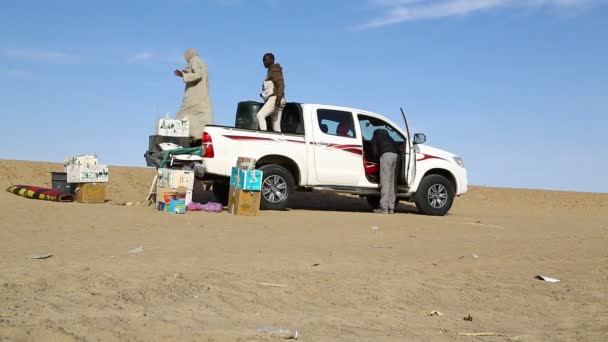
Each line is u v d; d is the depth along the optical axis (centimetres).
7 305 547
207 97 1551
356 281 735
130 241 938
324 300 648
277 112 1473
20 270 693
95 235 980
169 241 953
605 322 605
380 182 1510
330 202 1759
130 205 1369
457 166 1609
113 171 1920
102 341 457
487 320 605
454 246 1043
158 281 671
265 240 1005
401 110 1514
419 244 1046
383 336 524
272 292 659
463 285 751
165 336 477
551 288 752
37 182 1723
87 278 666
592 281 800
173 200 1258
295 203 1692
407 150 1531
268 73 1475
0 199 1338
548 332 563
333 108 1494
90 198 1373
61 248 856
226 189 1557
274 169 1402
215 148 1356
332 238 1063
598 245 1125
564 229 1377
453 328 568
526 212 2002
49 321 500
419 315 612
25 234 962
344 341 500
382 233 1157
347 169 1483
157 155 1373
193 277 698
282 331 514
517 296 709
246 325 532
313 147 1450
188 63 1552
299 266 800
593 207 2214
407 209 1736
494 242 1112
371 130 1548
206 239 986
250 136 1391
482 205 2102
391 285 726
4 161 1864
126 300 590
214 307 585
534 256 977
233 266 778
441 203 1579
